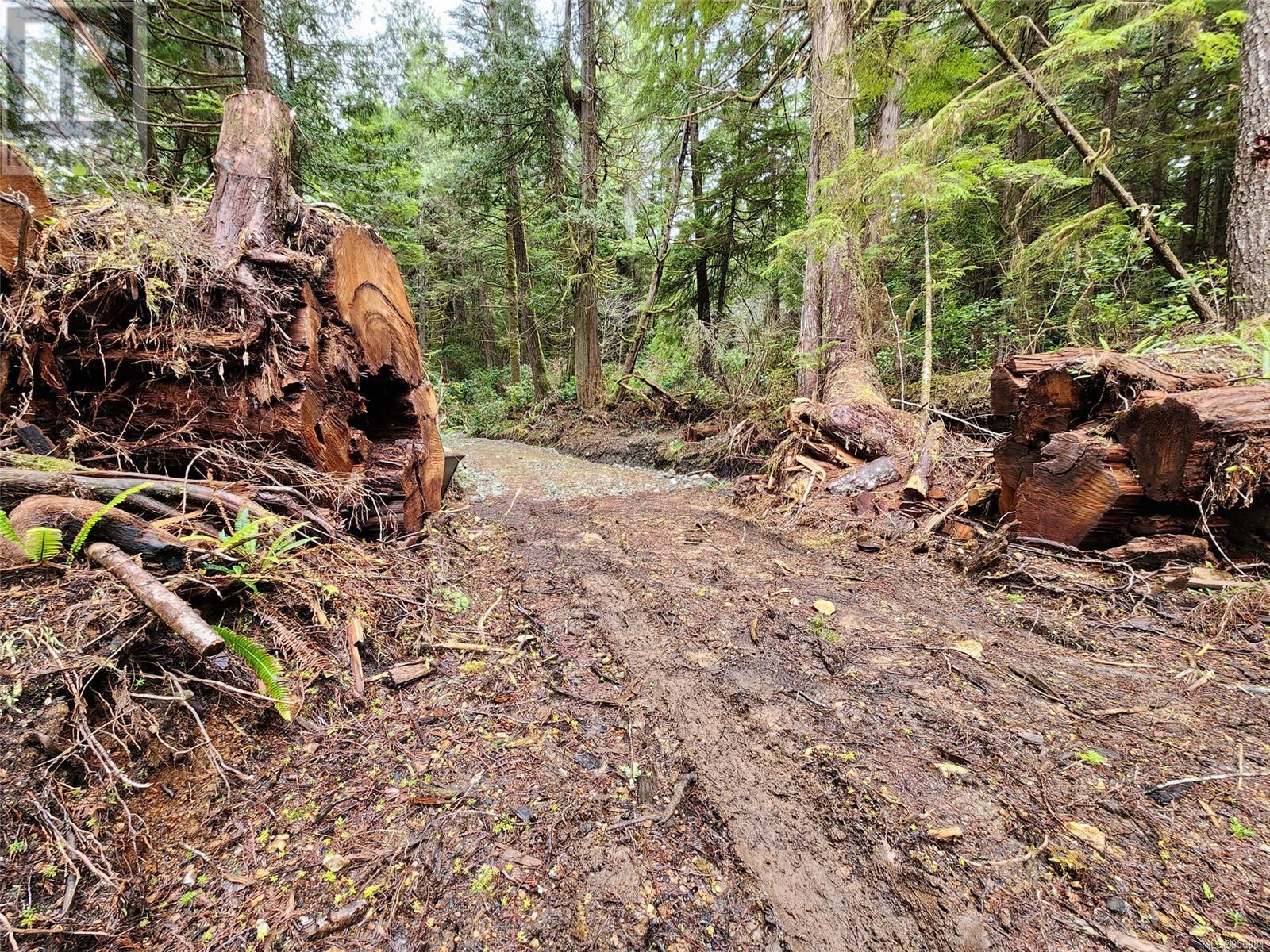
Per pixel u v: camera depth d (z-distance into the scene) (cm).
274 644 163
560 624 235
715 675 195
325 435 239
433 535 310
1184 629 214
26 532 133
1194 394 242
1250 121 376
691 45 809
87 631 123
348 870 111
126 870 102
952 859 118
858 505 407
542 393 1447
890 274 844
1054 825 125
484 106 1136
